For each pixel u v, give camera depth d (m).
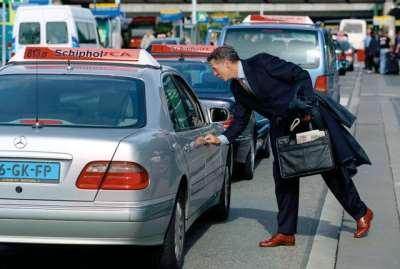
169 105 8.20
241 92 8.70
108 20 46.16
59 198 6.98
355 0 99.38
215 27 64.06
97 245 7.14
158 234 7.29
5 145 7.05
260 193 12.49
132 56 8.61
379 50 50.78
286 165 8.55
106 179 6.96
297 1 99.25
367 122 21.11
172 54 14.52
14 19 35.19
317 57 17.06
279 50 17.19
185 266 8.24
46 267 8.27
